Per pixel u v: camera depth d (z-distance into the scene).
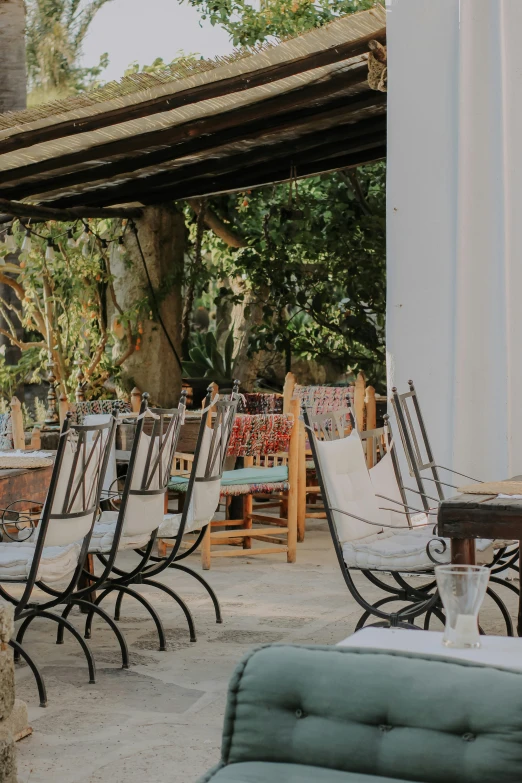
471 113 5.19
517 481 3.46
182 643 4.04
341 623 4.35
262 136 7.20
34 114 6.44
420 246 5.36
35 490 3.99
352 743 1.54
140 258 9.66
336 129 7.50
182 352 10.13
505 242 5.14
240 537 6.15
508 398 5.13
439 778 1.47
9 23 11.42
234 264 10.37
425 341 5.34
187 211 10.54
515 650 1.93
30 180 8.38
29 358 10.53
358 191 10.09
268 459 6.68
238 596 4.94
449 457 5.27
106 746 2.88
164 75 5.83
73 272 9.76
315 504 7.89
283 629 4.26
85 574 4.07
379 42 5.45
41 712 3.18
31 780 2.62
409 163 5.38
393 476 3.98
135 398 7.20
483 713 1.48
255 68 5.68
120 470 6.34
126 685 3.47
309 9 10.93
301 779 1.50
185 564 5.83
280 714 1.60
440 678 1.54
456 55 5.25
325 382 10.70
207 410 4.18
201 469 4.20
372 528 3.63
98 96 6.12
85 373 9.74
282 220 10.13
